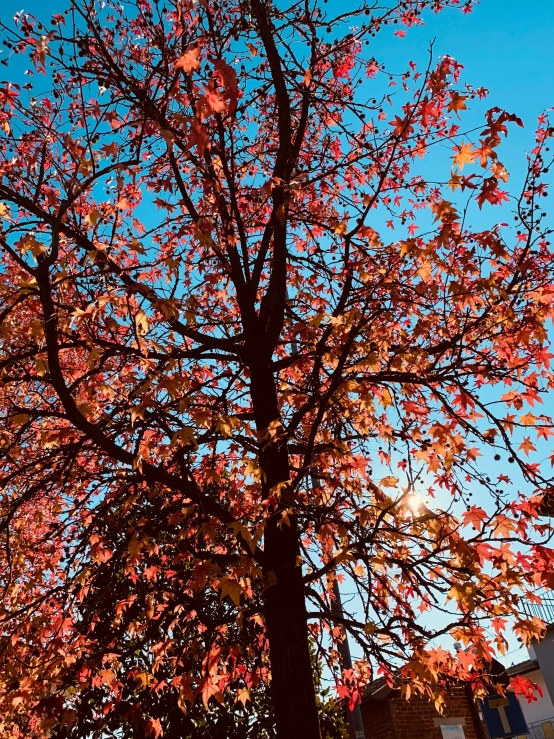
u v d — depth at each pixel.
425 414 5.52
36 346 4.57
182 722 7.53
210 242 4.76
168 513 5.69
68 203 4.03
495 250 4.71
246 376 6.28
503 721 5.72
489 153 4.17
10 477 4.85
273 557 4.75
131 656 6.44
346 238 5.40
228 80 3.06
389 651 4.62
